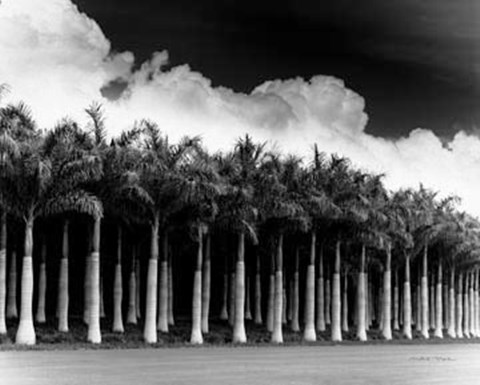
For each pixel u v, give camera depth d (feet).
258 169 187.83
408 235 238.68
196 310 179.01
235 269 202.18
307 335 205.87
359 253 232.73
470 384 95.81
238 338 186.50
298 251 227.40
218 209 179.11
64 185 150.00
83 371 99.35
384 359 142.92
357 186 208.33
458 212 269.23
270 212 187.52
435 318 293.02
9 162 142.51
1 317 155.02
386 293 240.12
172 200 168.25
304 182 199.21
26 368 102.42
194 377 94.63
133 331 181.98
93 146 156.87
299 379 96.32
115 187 162.50
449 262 283.18
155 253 170.40
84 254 200.64
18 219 167.12
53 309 221.05
